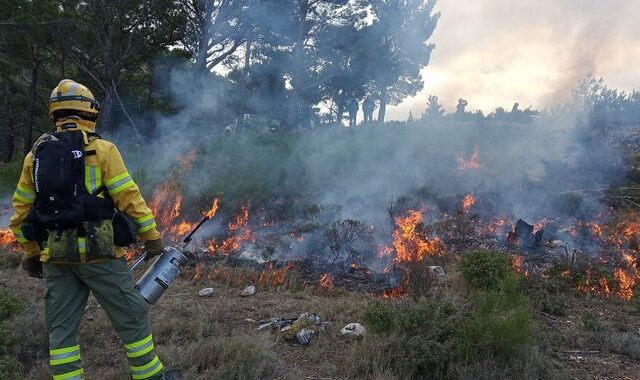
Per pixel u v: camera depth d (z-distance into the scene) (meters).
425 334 3.87
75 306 2.81
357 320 4.62
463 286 5.49
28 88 21.94
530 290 5.44
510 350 3.72
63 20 14.05
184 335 4.20
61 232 2.60
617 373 3.82
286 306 5.06
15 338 3.67
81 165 2.60
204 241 7.88
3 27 14.84
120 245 2.73
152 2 15.69
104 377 3.40
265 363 3.64
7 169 13.70
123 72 16.92
